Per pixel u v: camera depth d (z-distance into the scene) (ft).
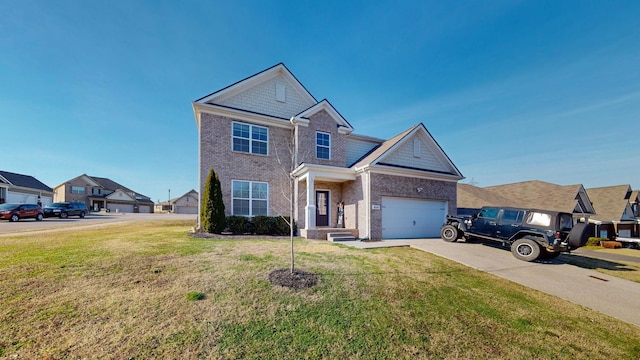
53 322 11.62
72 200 158.10
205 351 10.41
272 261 22.27
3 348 9.84
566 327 14.83
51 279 16.01
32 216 73.77
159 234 36.55
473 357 11.46
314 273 19.80
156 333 11.30
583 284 22.44
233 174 43.75
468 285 20.24
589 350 12.69
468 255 29.84
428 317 14.65
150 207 205.57
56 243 27.09
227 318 12.87
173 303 13.93
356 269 21.65
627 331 14.87
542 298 18.90
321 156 49.24
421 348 11.82
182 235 35.50
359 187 44.04
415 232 46.37
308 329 12.54
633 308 17.99
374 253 28.35
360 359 10.77
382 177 43.04
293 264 20.27
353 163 53.67
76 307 12.96
